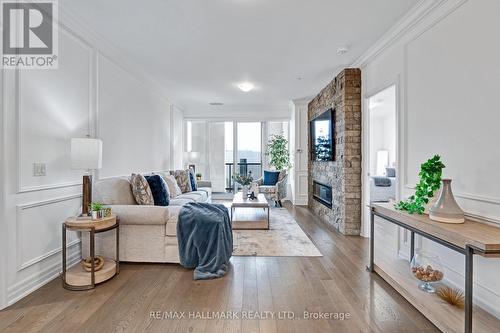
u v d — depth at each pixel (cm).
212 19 282
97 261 259
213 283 253
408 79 294
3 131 208
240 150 786
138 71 445
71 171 284
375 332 182
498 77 191
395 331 183
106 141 352
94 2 250
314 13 270
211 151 788
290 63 409
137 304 215
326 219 508
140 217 286
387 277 251
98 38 322
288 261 309
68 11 265
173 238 294
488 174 199
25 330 181
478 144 207
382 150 859
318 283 254
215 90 573
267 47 353
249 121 773
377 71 363
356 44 343
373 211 278
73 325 187
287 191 757
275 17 278
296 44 342
